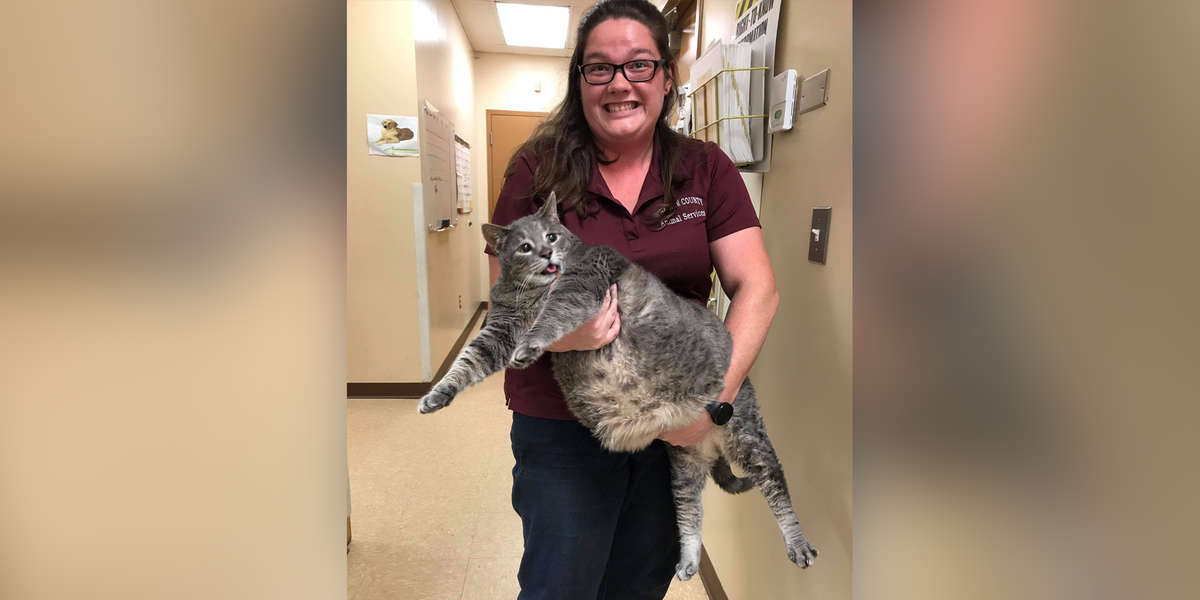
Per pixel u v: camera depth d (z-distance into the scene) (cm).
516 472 116
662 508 123
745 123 138
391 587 182
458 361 91
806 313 120
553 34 506
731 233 113
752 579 150
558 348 95
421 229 342
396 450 277
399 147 335
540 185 113
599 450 110
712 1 187
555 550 108
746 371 104
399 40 324
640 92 101
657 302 102
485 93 579
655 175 109
